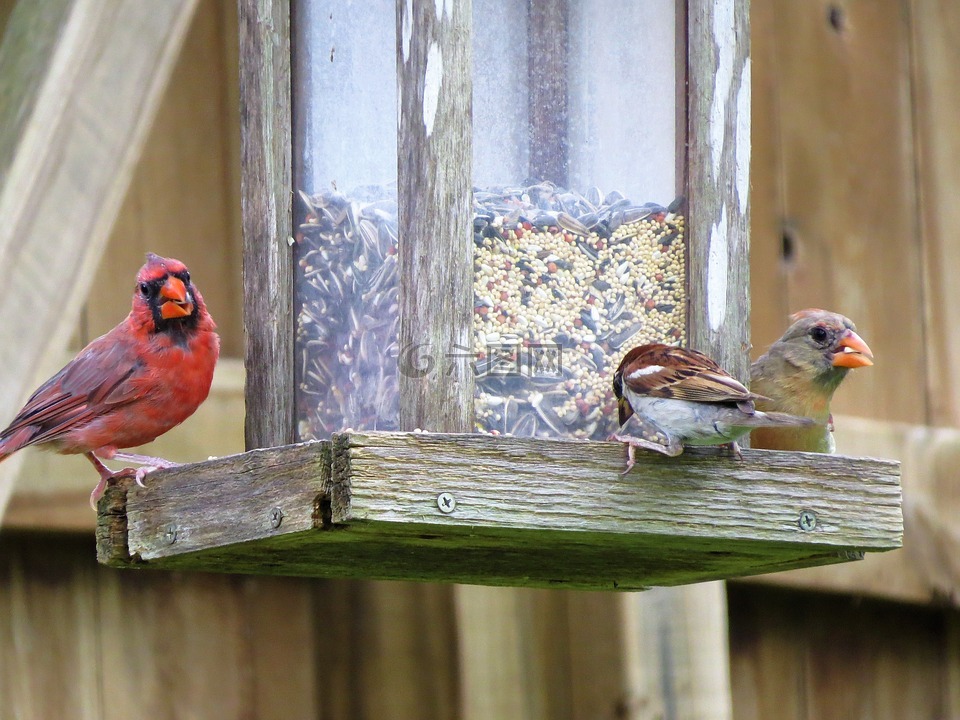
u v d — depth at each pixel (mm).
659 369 8469
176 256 11891
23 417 9672
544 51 9305
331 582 11367
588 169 9344
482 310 8984
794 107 13031
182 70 12086
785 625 12195
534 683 11211
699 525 8391
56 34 9773
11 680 10375
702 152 9500
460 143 8531
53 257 9633
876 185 13328
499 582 10266
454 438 7898
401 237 8539
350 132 9250
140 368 10164
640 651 11031
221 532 8508
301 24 9531
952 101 13617
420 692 11172
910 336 13258
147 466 10211
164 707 10805
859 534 8711
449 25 8523
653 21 9602
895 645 12594
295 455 8047
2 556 10500
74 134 9719
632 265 9383
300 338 9445
